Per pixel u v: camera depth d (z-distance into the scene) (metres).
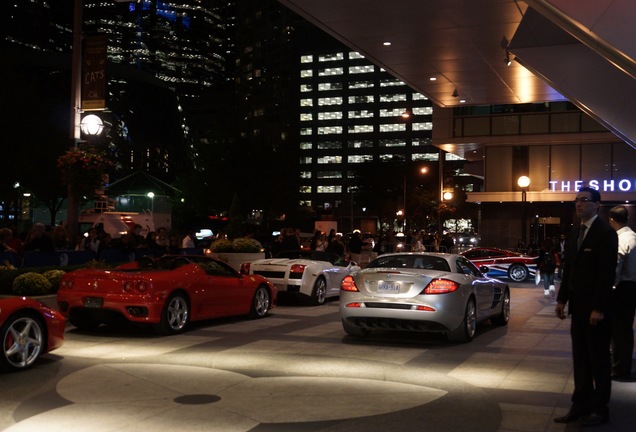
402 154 137.88
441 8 17.28
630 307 7.83
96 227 19.03
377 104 140.25
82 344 10.01
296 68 147.00
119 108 134.00
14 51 110.56
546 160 38.06
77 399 6.45
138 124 136.25
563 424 5.78
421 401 6.52
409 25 18.75
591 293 5.75
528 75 24.23
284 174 68.31
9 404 6.25
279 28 153.12
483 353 9.49
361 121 141.12
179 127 149.12
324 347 9.89
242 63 164.50
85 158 16.88
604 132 36.31
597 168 37.16
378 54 21.91
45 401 6.37
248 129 69.56
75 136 17.20
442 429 5.57
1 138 36.97
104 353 9.20
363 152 140.62
